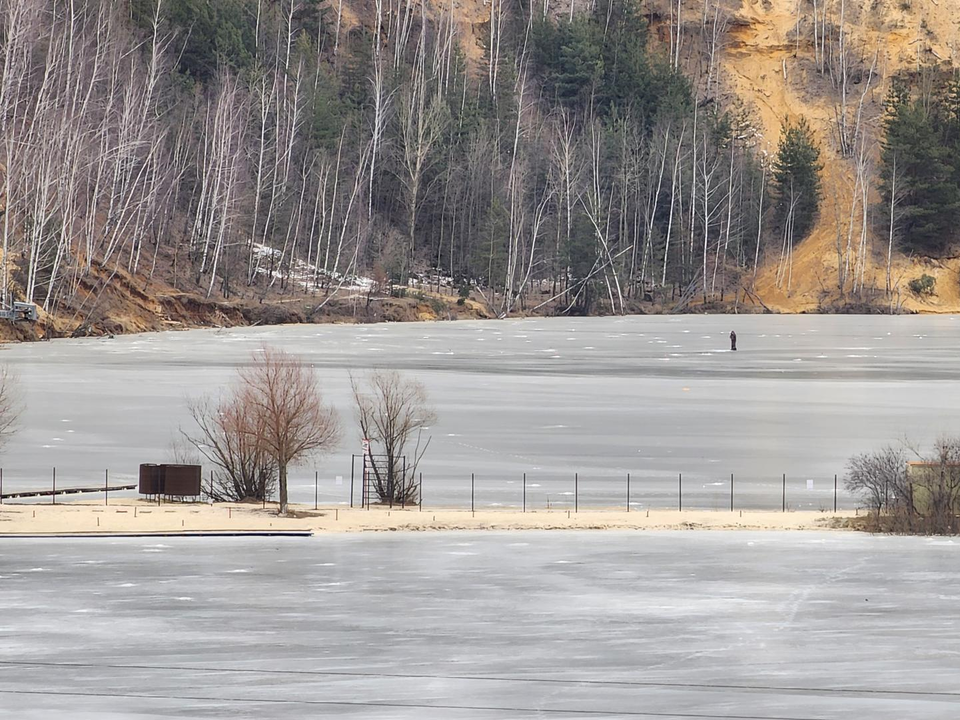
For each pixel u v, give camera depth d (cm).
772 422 19450
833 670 7875
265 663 8006
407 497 13812
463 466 15750
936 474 12681
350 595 9769
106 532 11919
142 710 7056
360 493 14262
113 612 9225
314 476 15150
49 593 9756
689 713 7038
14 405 19900
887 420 19638
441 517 12788
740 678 7719
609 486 14612
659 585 10106
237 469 14112
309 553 11206
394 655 8200
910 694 7369
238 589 9900
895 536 12106
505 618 9144
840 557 11112
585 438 17825
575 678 7719
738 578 10338
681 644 8481
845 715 6994
